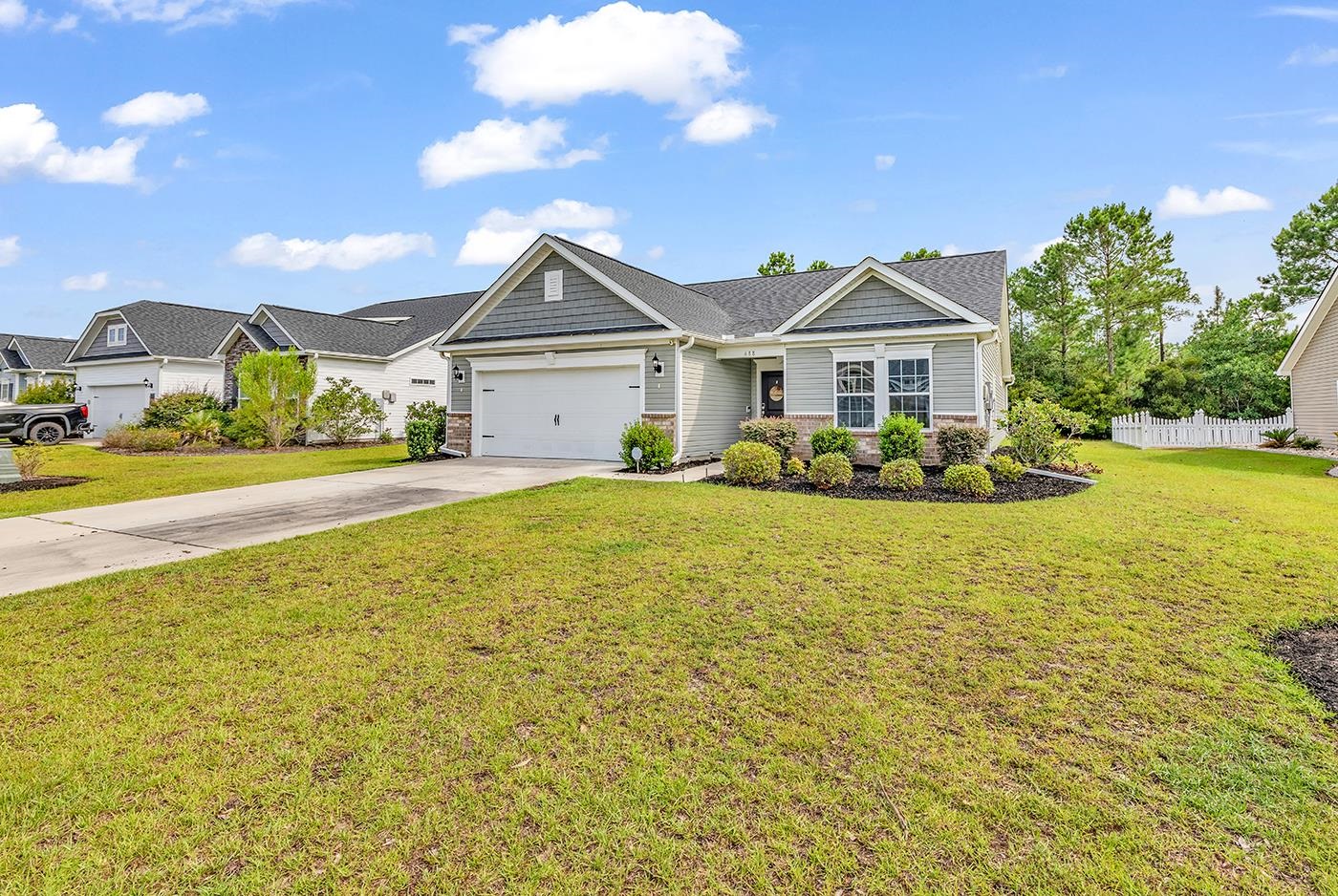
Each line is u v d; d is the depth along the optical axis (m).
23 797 2.61
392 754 2.92
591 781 2.71
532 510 8.42
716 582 5.36
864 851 2.30
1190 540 6.59
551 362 15.16
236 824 2.46
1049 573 5.51
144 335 24.41
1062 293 34.00
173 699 3.44
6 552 6.66
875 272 13.41
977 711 3.27
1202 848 2.30
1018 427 13.12
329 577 5.62
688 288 20.25
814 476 10.43
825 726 3.13
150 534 7.46
